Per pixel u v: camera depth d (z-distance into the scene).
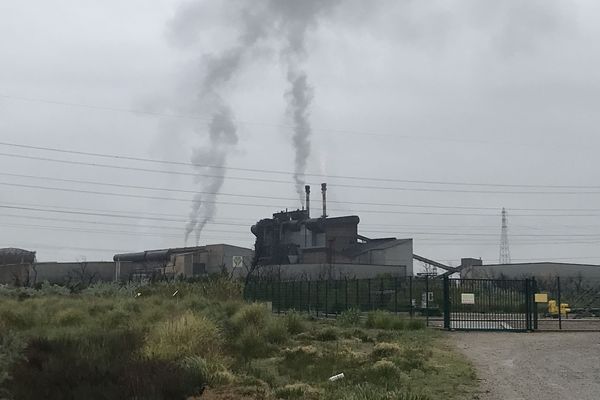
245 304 24.66
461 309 27.64
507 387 11.33
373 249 70.56
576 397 10.39
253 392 10.22
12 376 8.81
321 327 22.92
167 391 9.26
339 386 10.93
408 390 10.34
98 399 8.52
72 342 12.57
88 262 70.38
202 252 70.19
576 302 42.34
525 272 64.38
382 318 25.05
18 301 27.73
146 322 18.41
